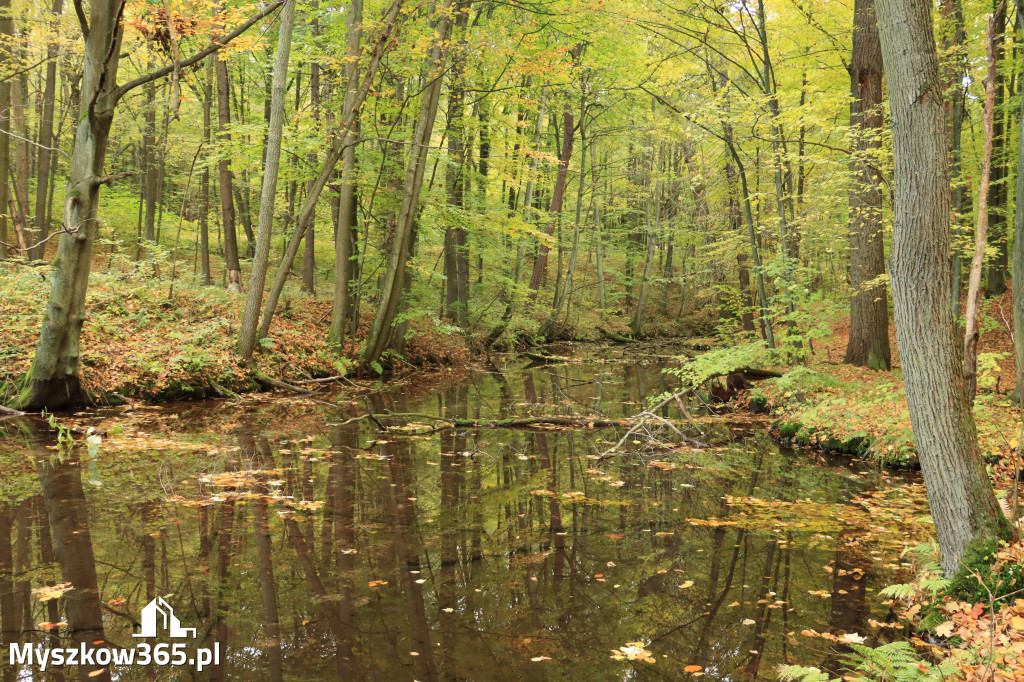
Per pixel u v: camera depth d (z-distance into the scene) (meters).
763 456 8.60
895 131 3.83
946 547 3.83
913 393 3.88
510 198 25.92
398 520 5.55
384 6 14.59
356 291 15.63
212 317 14.01
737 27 13.14
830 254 18.19
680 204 23.67
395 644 3.42
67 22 13.81
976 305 3.76
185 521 5.24
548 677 3.12
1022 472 6.22
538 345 25.05
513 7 13.59
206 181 20.11
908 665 2.88
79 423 8.90
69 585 3.99
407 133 15.91
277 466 7.17
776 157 11.02
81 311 9.62
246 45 8.38
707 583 4.36
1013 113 14.55
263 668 3.13
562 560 4.75
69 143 24.25
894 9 3.77
